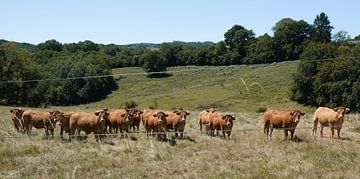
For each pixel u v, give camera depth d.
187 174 16.25
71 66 91.31
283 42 85.19
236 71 82.81
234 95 64.75
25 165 17.12
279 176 15.84
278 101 65.44
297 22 89.25
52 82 88.44
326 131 28.30
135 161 18.23
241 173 16.41
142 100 74.88
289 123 23.97
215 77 81.38
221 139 23.73
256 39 90.94
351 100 63.88
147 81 94.69
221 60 94.81
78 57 121.00
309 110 65.81
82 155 19.08
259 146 21.61
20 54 84.56
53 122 24.42
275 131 27.22
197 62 102.06
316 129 26.56
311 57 70.75
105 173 16.30
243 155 19.58
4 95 81.81
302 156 19.31
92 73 90.56
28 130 25.34
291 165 17.53
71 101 89.25
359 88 62.97
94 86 89.81
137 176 15.88
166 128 24.64
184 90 75.19
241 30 90.94
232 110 57.94
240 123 33.47
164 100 69.62
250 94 65.12
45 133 25.17
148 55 101.50
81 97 89.38
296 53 84.06
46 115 24.70
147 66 101.25
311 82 68.75
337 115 24.86
